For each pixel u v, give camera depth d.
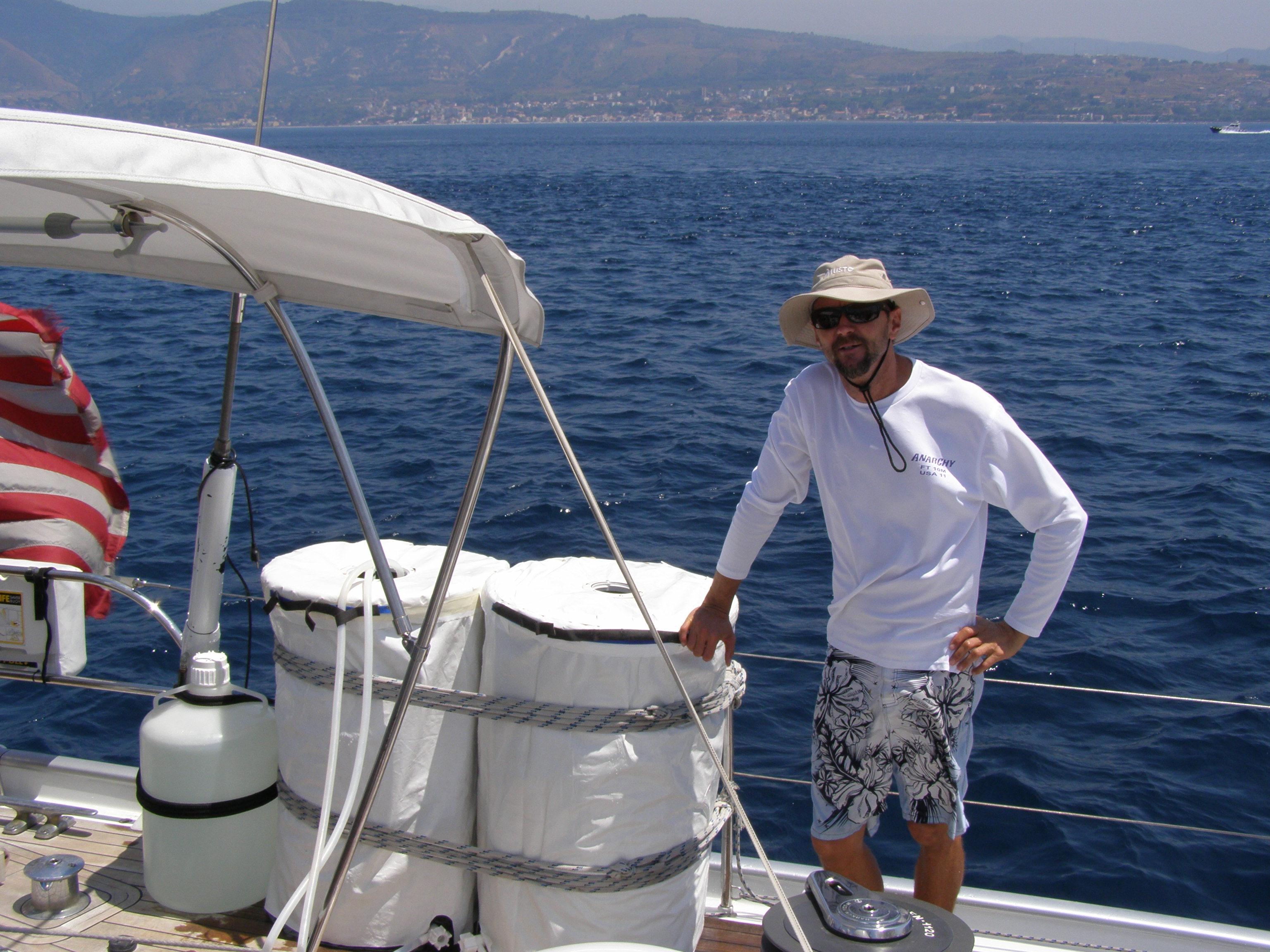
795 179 64.69
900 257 27.39
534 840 1.93
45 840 2.40
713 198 49.03
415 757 1.98
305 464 9.40
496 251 1.58
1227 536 8.14
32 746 4.87
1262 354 15.53
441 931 2.01
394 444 10.16
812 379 2.13
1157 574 7.40
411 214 1.47
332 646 1.97
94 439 2.55
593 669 1.86
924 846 2.17
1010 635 2.07
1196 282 23.62
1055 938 2.29
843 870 2.21
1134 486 9.48
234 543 7.47
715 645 1.92
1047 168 80.44
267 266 2.11
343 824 1.84
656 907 1.97
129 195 1.70
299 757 2.03
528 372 1.58
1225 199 50.00
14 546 2.36
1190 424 11.55
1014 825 4.50
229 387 2.21
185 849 2.10
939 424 2.03
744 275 23.81
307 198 1.39
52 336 2.47
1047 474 2.02
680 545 7.88
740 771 4.71
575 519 8.34
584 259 26.77
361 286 2.08
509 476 9.23
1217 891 4.11
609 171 75.31
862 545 2.08
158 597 6.35
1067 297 21.16
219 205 1.75
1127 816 4.56
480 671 2.08
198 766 2.08
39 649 2.30
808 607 6.59
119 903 2.18
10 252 2.26
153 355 14.32
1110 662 6.03
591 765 1.87
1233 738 5.20
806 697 5.40
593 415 11.52
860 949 1.69
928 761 2.07
